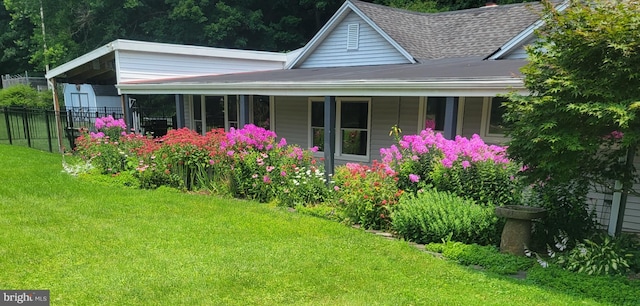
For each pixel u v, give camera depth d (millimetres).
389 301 3312
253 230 5199
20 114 15570
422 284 3693
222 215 5902
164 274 3762
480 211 4895
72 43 27891
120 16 28156
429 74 6668
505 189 5215
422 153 5816
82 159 9648
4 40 34344
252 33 28875
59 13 27922
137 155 8508
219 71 14297
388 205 5430
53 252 4262
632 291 3477
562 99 3820
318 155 11508
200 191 7688
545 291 3574
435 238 4980
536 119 4031
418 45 11938
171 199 6863
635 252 4137
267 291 3484
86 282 3566
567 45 3928
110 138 9328
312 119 11625
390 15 13125
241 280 3668
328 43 13492
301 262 4137
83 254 4230
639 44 3443
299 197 6703
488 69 6910
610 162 4258
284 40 29688
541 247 4754
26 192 7070
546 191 4867
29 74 36344
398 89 6438
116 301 3256
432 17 14320
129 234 4906
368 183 5691
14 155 11875
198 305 3221
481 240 4867
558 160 3939
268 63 15602
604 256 4039
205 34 26984
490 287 3639
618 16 3604
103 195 7035
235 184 7438
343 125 10891
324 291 3508
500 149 5531
